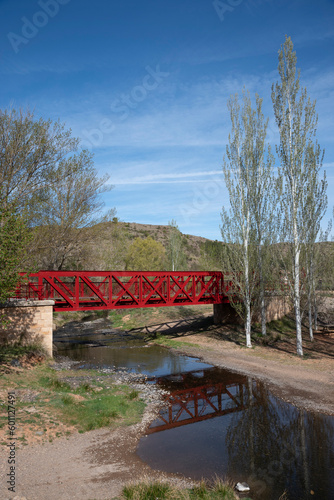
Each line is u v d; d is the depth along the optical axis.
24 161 23.92
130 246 44.12
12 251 12.95
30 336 18.23
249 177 23.69
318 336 25.19
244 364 19.27
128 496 6.87
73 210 26.94
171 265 44.78
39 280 20.22
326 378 15.92
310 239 22.58
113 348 23.92
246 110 23.44
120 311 38.84
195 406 13.07
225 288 28.20
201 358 21.00
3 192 22.19
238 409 12.73
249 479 8.00
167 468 8.44
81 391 13.56
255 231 24.00
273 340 24.41
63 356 20.89
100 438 9.92
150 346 24.62
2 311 17.62
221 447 9.66
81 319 36.78
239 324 28.77
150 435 10.44
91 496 6.92
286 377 16.45
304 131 20.42
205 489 7.25
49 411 10.99
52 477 7.57
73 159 26.94
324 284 26.75
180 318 33.16
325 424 11.19
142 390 14.84
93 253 30.56
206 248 47.59
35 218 24.53
